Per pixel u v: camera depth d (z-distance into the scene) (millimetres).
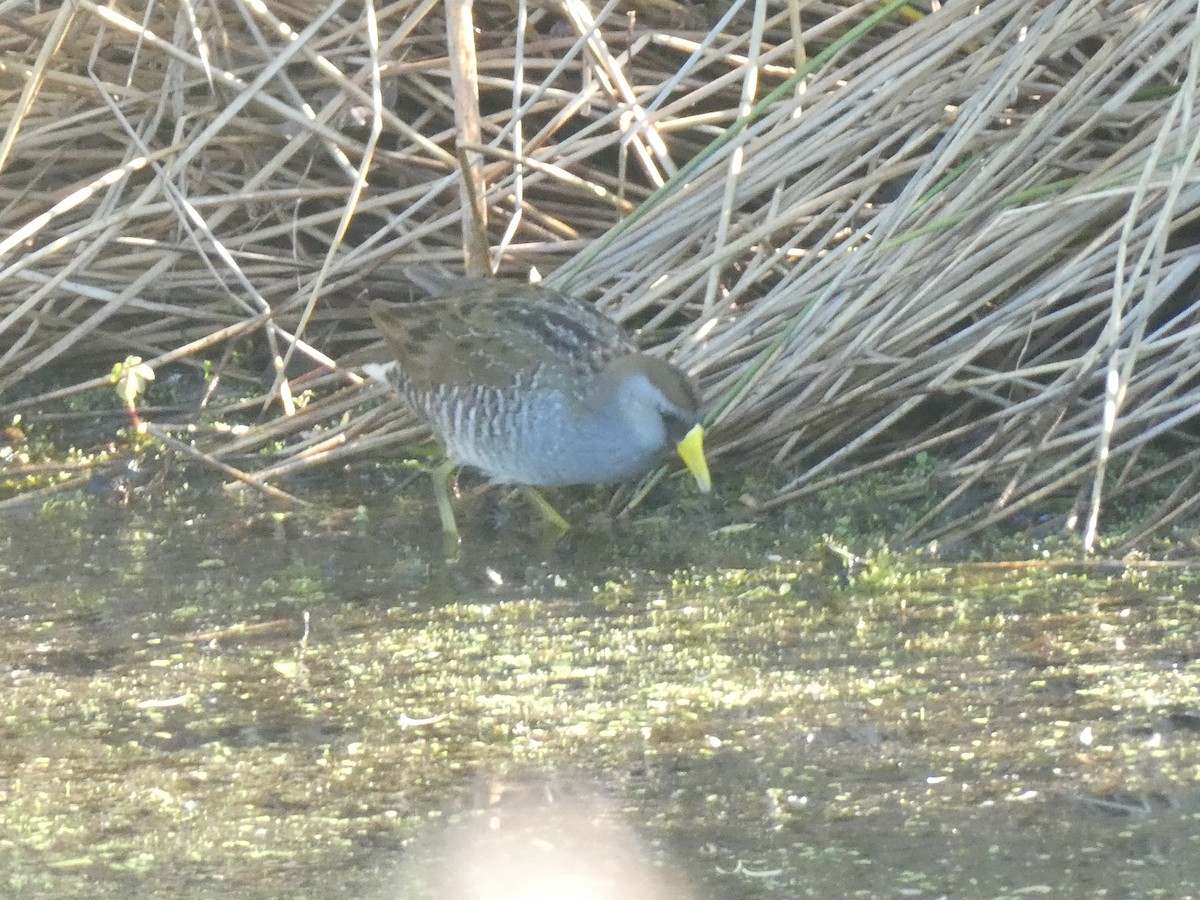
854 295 10508
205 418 11492
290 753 7289
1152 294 9297
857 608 8812
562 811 6742
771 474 10625
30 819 6719
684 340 10609
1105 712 7465
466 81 11195
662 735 7391
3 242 10695
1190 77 9500
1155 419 10188
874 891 6062
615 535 10180
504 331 9844
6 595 9188
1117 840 6402
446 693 7887
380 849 6461
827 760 7117
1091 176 10367
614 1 11188
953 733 7328
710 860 6332
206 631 8695
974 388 10414
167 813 6770
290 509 10602
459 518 10547
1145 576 9055
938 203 10656
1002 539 9680
